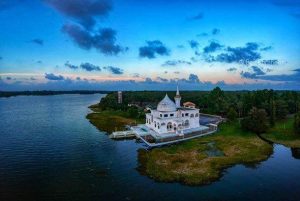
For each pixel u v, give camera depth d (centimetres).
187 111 9806
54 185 5194
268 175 5669
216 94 14788
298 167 6159
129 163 6506
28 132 10431
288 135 8919
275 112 11475
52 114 16588
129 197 4684
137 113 14388
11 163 6519
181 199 4606
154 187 5097
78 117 15038
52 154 7306
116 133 9319
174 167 6041
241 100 14450
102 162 6588
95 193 4838
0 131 10631
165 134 8919
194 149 7412
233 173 5775
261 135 9175
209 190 4956
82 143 8594
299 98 15000
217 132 9569
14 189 5019
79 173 5831
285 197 4662
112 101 19975
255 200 4566
